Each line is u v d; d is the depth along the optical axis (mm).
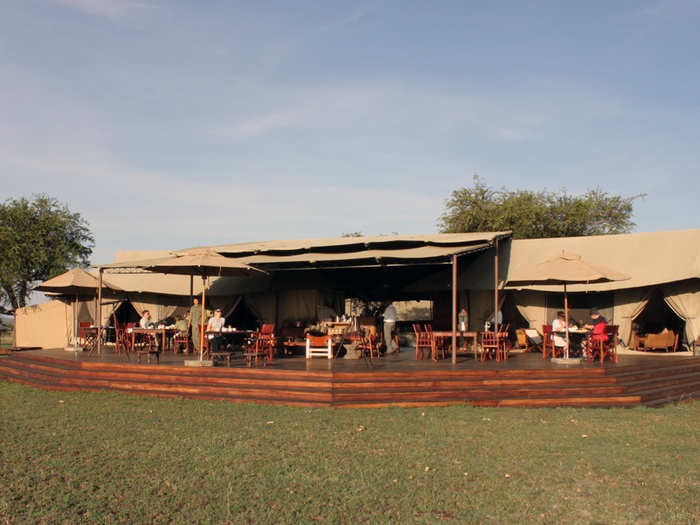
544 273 14281
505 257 19594
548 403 11531
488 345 14992
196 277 23359
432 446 8289
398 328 22641
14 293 32219
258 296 21469
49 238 32688
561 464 7426
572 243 19562
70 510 5836
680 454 7914
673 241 17906
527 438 8789
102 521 5574
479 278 18969
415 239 17094
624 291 17969
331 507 5953
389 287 20062
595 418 10359
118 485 6586
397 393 11523
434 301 20391
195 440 8594
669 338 17281
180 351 18141
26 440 8664
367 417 10266
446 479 6828
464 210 37688
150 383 12977
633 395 11891
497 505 6027
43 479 6812
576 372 12406
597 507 5984
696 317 16688
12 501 6090
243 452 7918
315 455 7797
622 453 7949
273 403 11641
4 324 37781
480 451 8039
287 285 20562
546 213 35969
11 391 13922
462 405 11398
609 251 18719
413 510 5887
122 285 23391
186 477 6863
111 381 13477
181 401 11984
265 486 6559
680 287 17016
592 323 18641
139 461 7512
